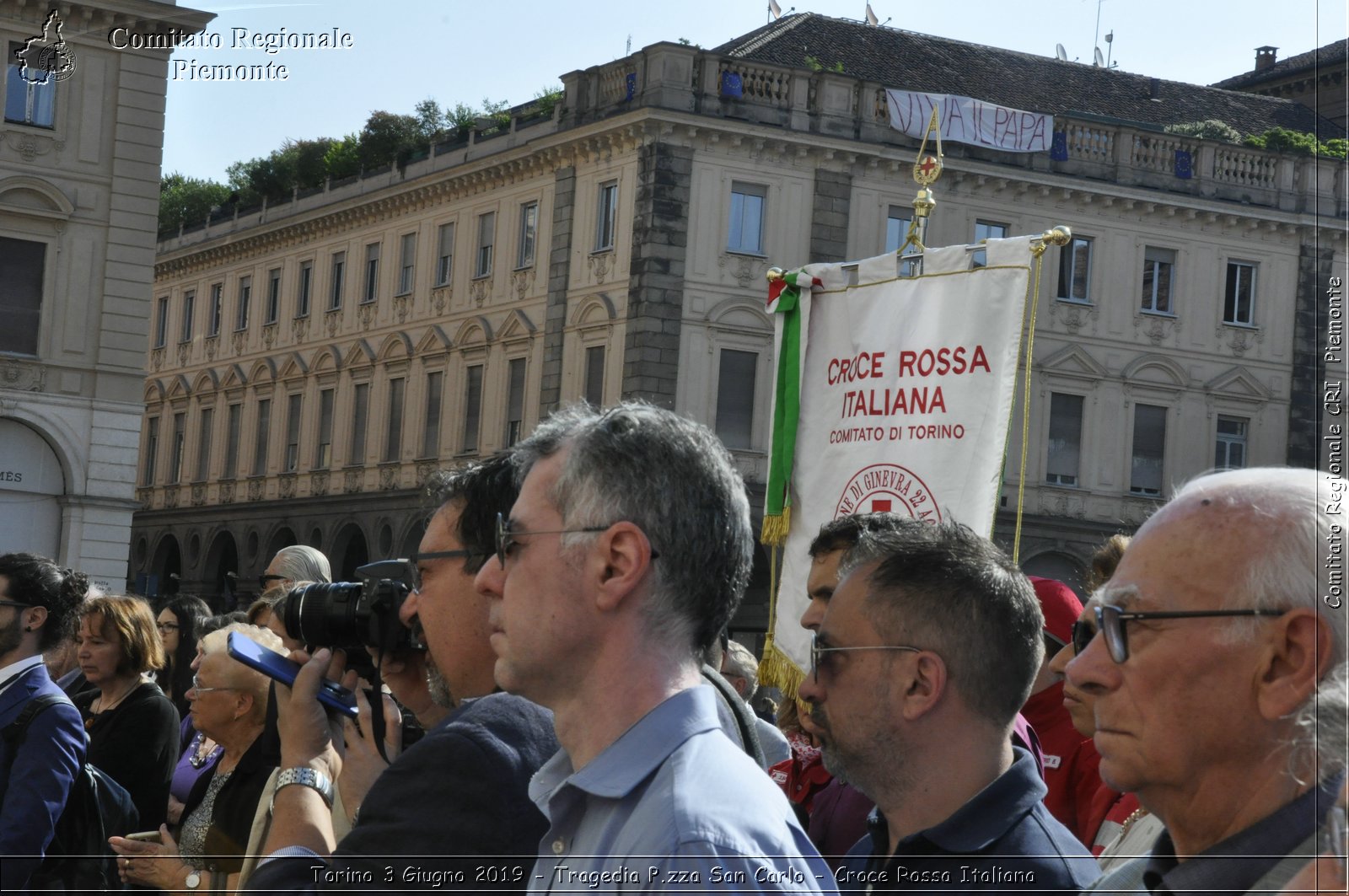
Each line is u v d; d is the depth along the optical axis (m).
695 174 34.16
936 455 6.70
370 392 39.38
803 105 34.94
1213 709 2.00
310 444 39.84
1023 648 2.95
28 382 24.42
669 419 2.41
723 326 34.19
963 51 40.22
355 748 3.24
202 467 40.75
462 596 2.96
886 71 38.03
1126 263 37.53
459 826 2.57
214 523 40.22
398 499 38.12
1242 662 1.98
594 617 2.32
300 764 3.18
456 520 2.99
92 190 24.80
